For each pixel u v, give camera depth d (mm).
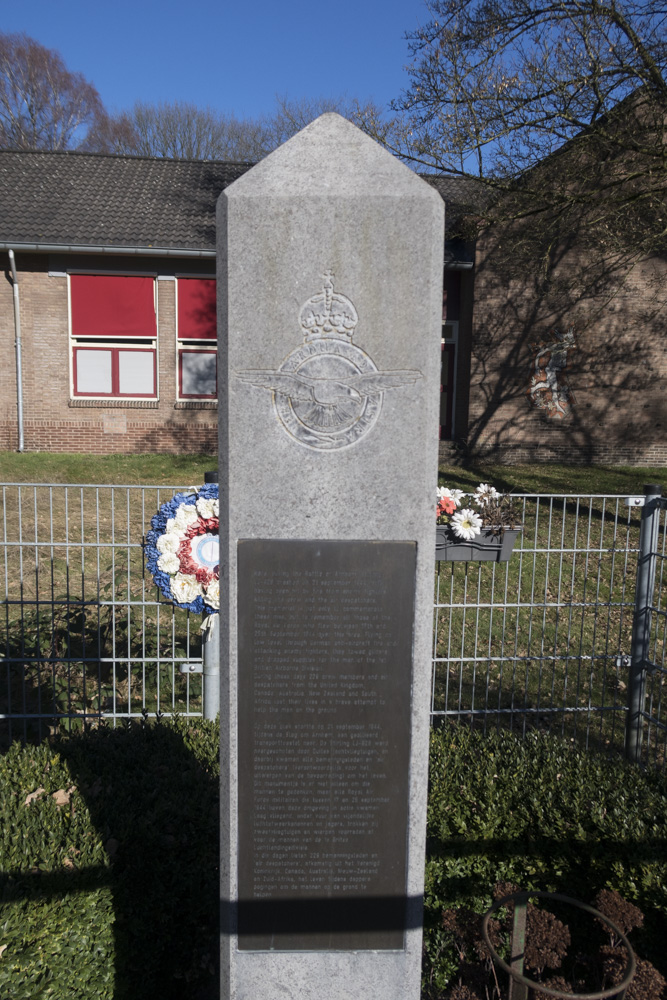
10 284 16141
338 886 2566
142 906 2857
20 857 2604
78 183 17703
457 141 10945
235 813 2529
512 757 3471
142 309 16703
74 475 13805
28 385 16500
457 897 3035
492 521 4453
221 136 35094
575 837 2957
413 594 2494
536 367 17141
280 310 2369
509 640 6453
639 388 17344
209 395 17094
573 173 11414
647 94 10211
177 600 4234
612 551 4668
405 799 2547
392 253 2355
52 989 2410
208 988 3033
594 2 9727
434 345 2400
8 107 33156
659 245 11945
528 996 2553
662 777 3408
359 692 2514
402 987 2600
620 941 2621
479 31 11070
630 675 4547
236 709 2506
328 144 2371
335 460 2438
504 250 15703
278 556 2469
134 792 3166
